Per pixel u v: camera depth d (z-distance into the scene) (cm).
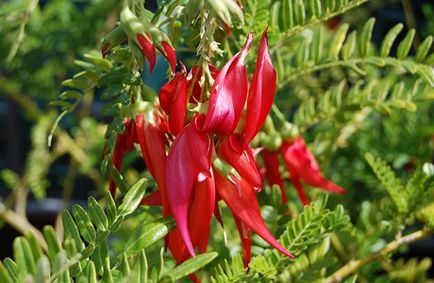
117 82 47
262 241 55
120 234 63
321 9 54
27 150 166
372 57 57
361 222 65
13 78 102
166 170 40
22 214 105
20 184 105
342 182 85
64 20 95
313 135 81
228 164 41
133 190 40
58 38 96
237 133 41
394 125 87
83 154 107
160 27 49
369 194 87
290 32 55
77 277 38
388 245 58
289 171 61
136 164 105
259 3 53
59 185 164
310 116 67
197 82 42
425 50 56
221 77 40
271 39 55
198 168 40
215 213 43
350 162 88
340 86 67
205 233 41
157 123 45
